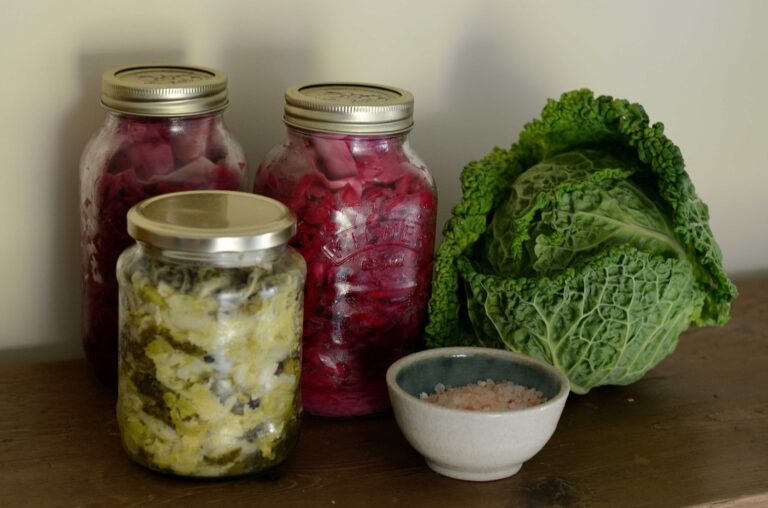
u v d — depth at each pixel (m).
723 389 1.14
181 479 0.90
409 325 1.04
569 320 0.99
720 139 1.46
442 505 0.89
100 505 0.86
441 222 1.33
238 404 0.87
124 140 1.00
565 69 1.34
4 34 1.08
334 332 1.00
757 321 1.33
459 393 0.96
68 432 0.98
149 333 0.86
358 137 0.97
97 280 1.04
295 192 0.98
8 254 1.15
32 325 1.18
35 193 1.14
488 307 1.02
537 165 1.09
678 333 1.06
